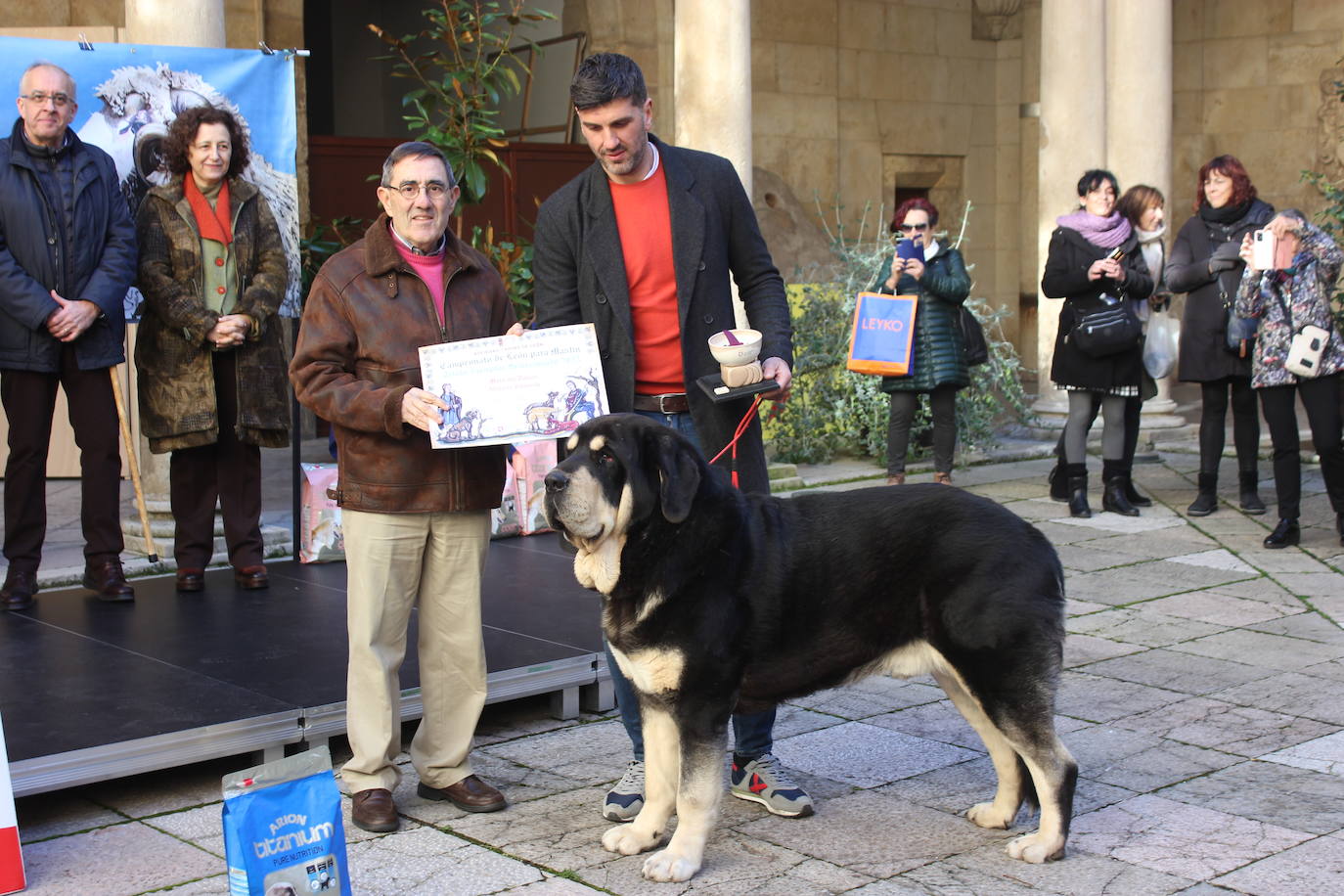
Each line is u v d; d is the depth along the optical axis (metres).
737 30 8.84
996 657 3.62
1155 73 11.05
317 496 6.66
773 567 3.68
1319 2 14.23
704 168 4.31
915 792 4.34
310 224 9.53
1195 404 13.74
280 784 3.13
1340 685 5.40
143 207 6.07
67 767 4.01
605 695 5.22
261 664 4.95
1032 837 3.79
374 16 15.63
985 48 15.70
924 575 3.70
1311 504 9.02
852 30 14.62
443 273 4.13
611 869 3.74
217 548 7.02
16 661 4.97
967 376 9.16
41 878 3.69
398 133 15.55
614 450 3.54
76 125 6.21
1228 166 8.18
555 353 3.85
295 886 3.12
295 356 4.03
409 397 3.81
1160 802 4.20
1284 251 7.42
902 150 15.19
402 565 4.07
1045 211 11.23
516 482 7.30
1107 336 8.33
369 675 4.06
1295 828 3.97
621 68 3.99
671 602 3.58
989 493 9.61
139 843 3.93
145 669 4.88
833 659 3.76
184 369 5.97
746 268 4.45
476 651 4.19
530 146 12.09
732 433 4.29
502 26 13.95
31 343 5.64
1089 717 5.05
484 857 3.83
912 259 8.78
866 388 10.48
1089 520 8.66
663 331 4.28
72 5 9.79
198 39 6.96
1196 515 8.70
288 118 6.75
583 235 4.26
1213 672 5.60
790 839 3.95
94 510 5.90
